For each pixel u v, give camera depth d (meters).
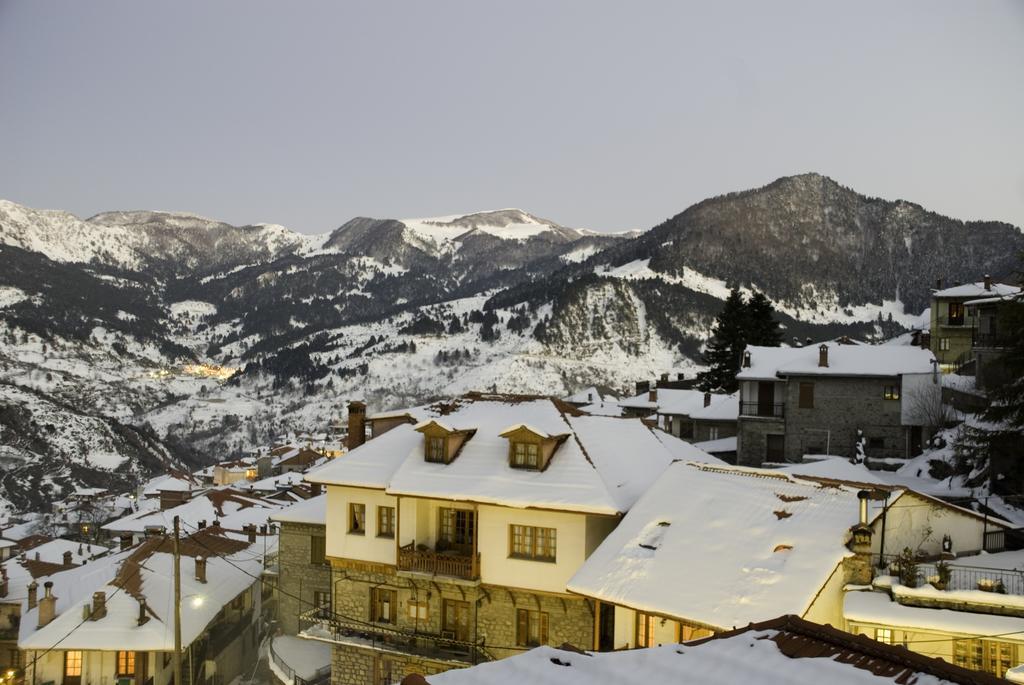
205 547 53.19
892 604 21.31
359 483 36.84
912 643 20.28
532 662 12.53
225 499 79.12
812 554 23.59
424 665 35.47
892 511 24.89
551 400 40.88
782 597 22.34
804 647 12.27
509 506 33.00
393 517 37.19
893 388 58.31
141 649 39.47
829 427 59.62
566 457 34.72
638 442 38.62
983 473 40.41
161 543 51.94
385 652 35.81
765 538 25.53
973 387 54.44
